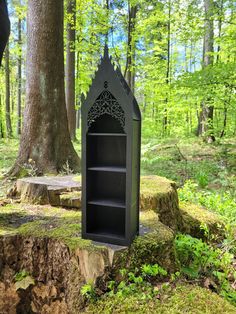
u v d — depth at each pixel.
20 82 18.17
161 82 12.04
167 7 11.07
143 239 2.29
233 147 8.66
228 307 1.82
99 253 2.03
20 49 15.12
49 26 5.18
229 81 6.85
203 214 4.05
